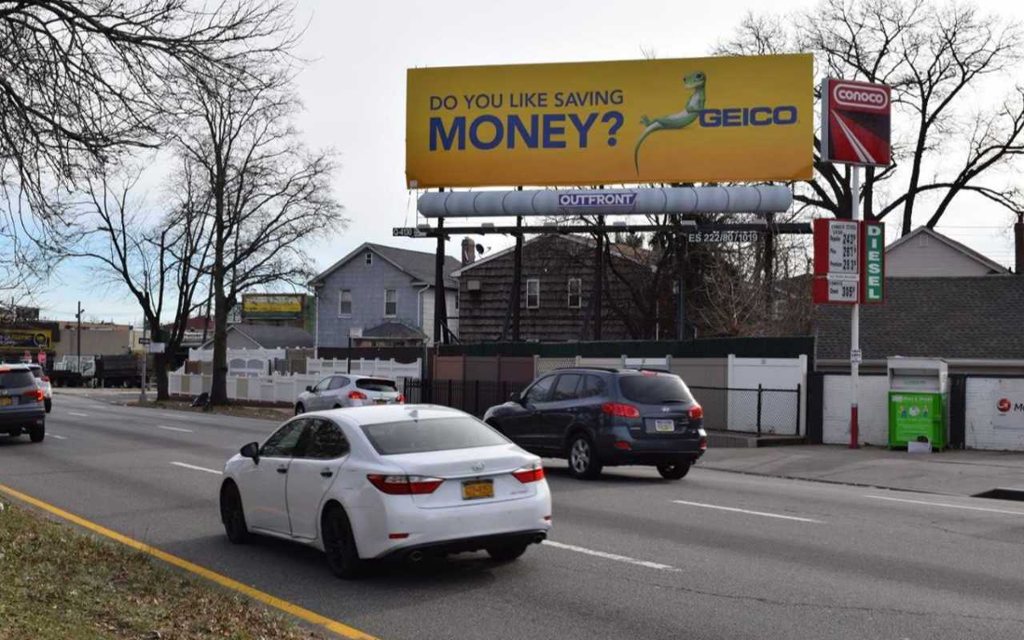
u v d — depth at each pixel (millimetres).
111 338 106812
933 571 9555
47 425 30438
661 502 14258
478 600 8414
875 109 25391
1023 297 33188
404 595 8602
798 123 35375
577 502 14195
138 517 12883
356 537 8922
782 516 13000
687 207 35406
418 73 37719
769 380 26672
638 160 36375
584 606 8203
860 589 8773
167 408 45719
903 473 19016
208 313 52625
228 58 11023
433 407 10273
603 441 16656
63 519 12719
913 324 32750
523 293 50344
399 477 8719
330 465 9383
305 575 9383
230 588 8750
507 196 36906
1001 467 19438
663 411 16766
